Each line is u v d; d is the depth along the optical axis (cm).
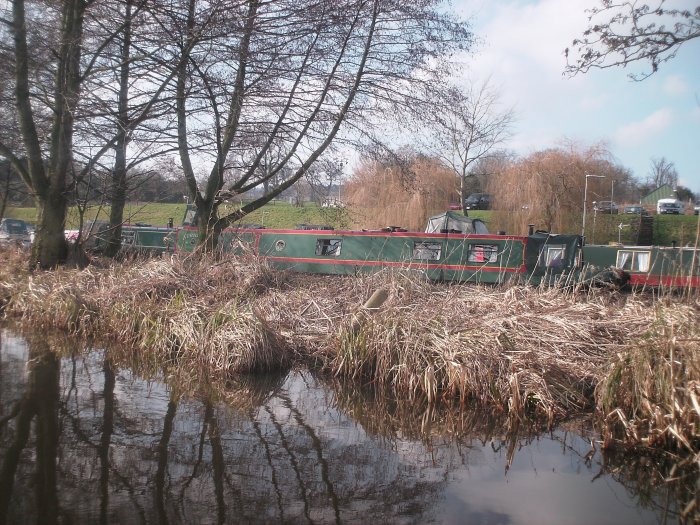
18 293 1033
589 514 380
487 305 814
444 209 2425
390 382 698
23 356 750
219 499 380
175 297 877
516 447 508
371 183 2348
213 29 1001
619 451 498
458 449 499
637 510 389
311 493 397
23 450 443
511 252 1293
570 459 481
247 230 1451
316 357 791
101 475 406
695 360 489
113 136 1172
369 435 527
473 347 658
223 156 1168
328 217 1347
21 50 1091
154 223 2861
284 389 675
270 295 945
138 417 531
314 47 1112
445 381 658
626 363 546
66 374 671
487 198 3597
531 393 603
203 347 758
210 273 1016
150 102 1051
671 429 476
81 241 1269
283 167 1255
